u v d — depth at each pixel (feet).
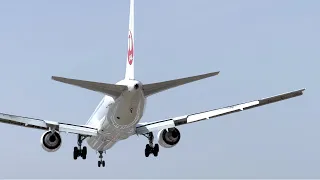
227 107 431.43
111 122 436.35
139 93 406.21
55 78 379.96
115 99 414.00
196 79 385.09
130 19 459.32
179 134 450.30
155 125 447.83
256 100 423.23
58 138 441.27
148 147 475.31
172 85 395.55
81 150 488.44
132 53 452.76
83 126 456.45
